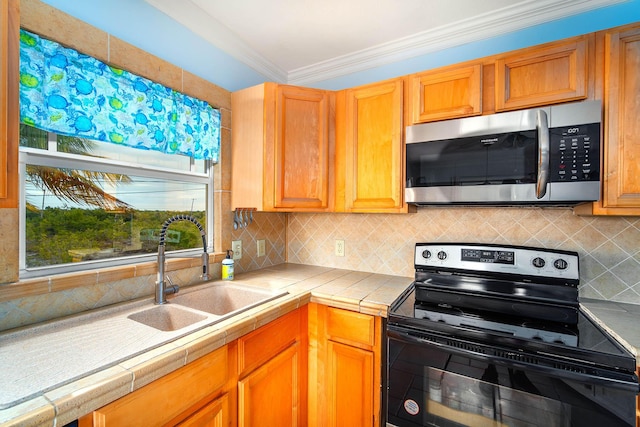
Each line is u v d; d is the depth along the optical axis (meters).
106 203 1.30
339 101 1.74
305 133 1.69
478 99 1.36
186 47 1.56
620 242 1.35
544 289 1.40
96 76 1.17
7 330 0.93
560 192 1.18
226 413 1.04
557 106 1.19
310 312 1.50
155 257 1.46
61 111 1.07
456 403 1.09
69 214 1.17
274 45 1.89
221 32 1.70
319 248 2.15
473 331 1.09
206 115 1.65
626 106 1.11
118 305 1.21
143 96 1.34
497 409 1.02
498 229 1.60
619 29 1.12
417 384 1.16
